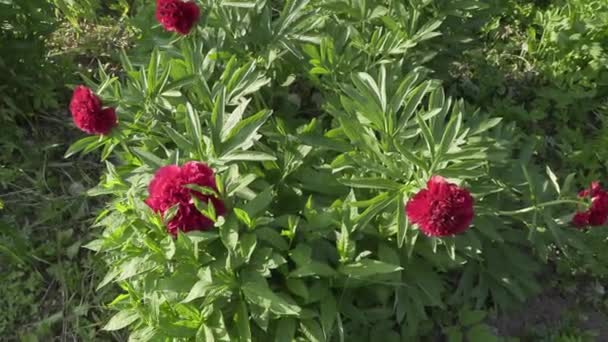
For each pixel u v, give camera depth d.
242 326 1.41
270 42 1.79
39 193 1.84
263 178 1.65
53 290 1.71
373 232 1.53
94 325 1.67
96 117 1.48
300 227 1.52
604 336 1.75
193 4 1.63
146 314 1.42
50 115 1.98
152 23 1.90
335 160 1.55
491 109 2.10
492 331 1.72
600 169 2.02
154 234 1.46
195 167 1.33
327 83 1.79
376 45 1.80
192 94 1.73
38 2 1.85
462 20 1.98
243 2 1.76
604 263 1.81
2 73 1.87
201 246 1.43
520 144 2.01
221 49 1.78
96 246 1.50
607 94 2.17
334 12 1.91
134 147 1.68
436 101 1.61
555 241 1.69
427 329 1.67
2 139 1.88
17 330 1.66
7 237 1.75
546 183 1.65
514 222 1.76
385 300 1.57
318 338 1.43
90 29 2.21
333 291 1.55
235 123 1.51
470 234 1.55
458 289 1.68
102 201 1.87
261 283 1.39
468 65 2.21
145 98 1.61
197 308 1.44
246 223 1.42
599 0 2.19
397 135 1.54
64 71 2.02
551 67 2.18
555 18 2.20
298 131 1.69
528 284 1.70
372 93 1.58
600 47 2.13
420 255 1.61
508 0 2.36
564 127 2.09
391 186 1.46
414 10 1.81
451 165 1.49
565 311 1.78
